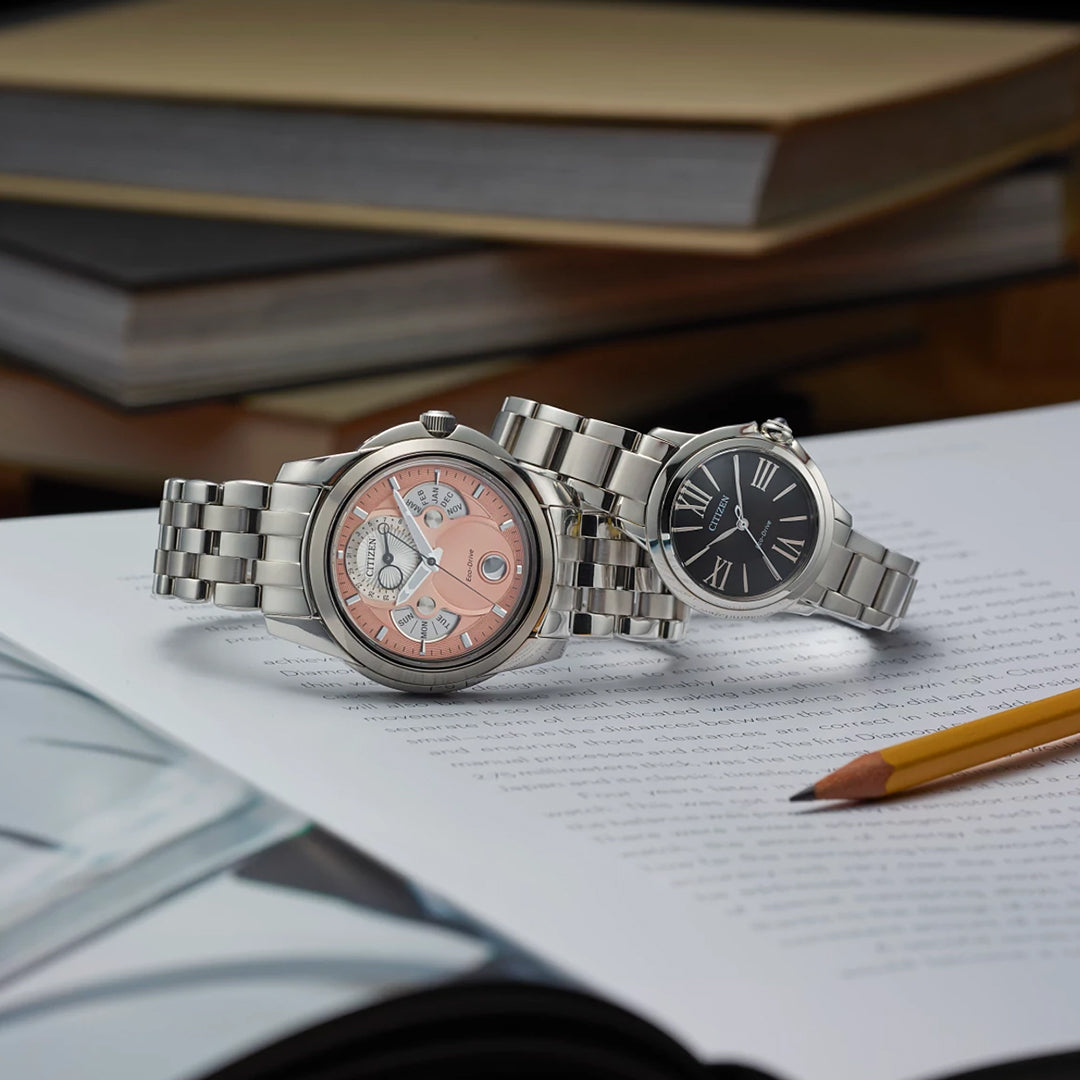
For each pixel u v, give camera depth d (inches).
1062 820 23.4
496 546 25.5
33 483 29.6
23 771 22.9
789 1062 21.3
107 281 27.9
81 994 21.3
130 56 31.2
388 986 21.3
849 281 31.2
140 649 24.9
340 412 28.1
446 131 29.0
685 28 34.0
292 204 29.6
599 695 25.0
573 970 21.5
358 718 24.3
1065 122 33.0
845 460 28.3
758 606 25.9
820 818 23.2
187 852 22.2
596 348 30.1
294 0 36.8
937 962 21.9
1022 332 32.7
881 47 32.3
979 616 26.0
